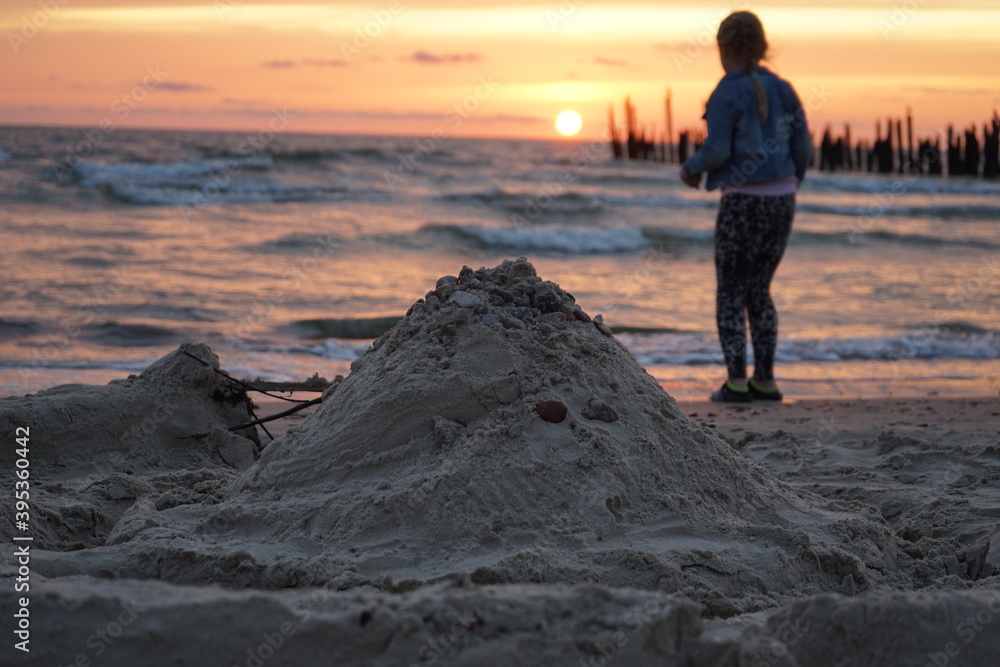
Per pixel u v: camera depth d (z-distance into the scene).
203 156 35.00
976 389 8.17
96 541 3.60
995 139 48.50
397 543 2.88
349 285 13.57
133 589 2.18
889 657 2.10
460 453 3.10
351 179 31.44
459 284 3.84
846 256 18.28
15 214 19.66
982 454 4.72
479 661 1.98
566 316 3.72
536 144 90.44
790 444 5.32
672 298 13.32
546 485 3.04
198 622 2.01
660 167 49.25
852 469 4.62
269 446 3.56
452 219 22.77
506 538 2.88
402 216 22.89
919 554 3.41
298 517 3.08
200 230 18.53
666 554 2.84
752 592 2.81
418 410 3.26
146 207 22.23
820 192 37.38
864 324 11.39
